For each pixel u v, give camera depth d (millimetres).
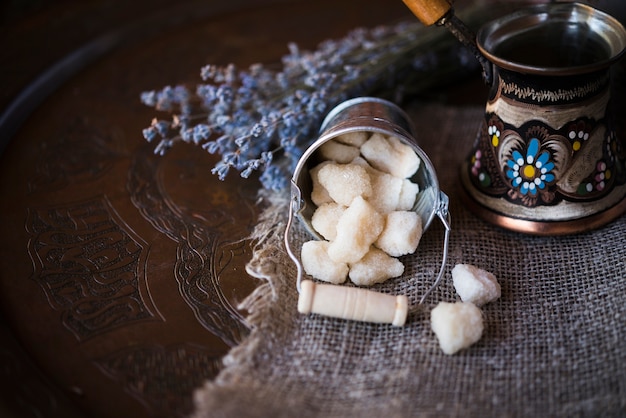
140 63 560
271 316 370
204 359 352
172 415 329
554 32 403
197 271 395
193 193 448
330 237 396
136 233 418
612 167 400
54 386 338
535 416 328
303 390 340
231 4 626
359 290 367
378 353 357
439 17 392
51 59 560
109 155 476
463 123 504
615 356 349
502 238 413
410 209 407
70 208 435
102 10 620
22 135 490
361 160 411
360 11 610
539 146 387
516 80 379
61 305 375
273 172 436
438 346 358
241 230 422
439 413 329
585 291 382
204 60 560
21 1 635
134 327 366
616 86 463
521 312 374
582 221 399
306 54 522
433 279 392
